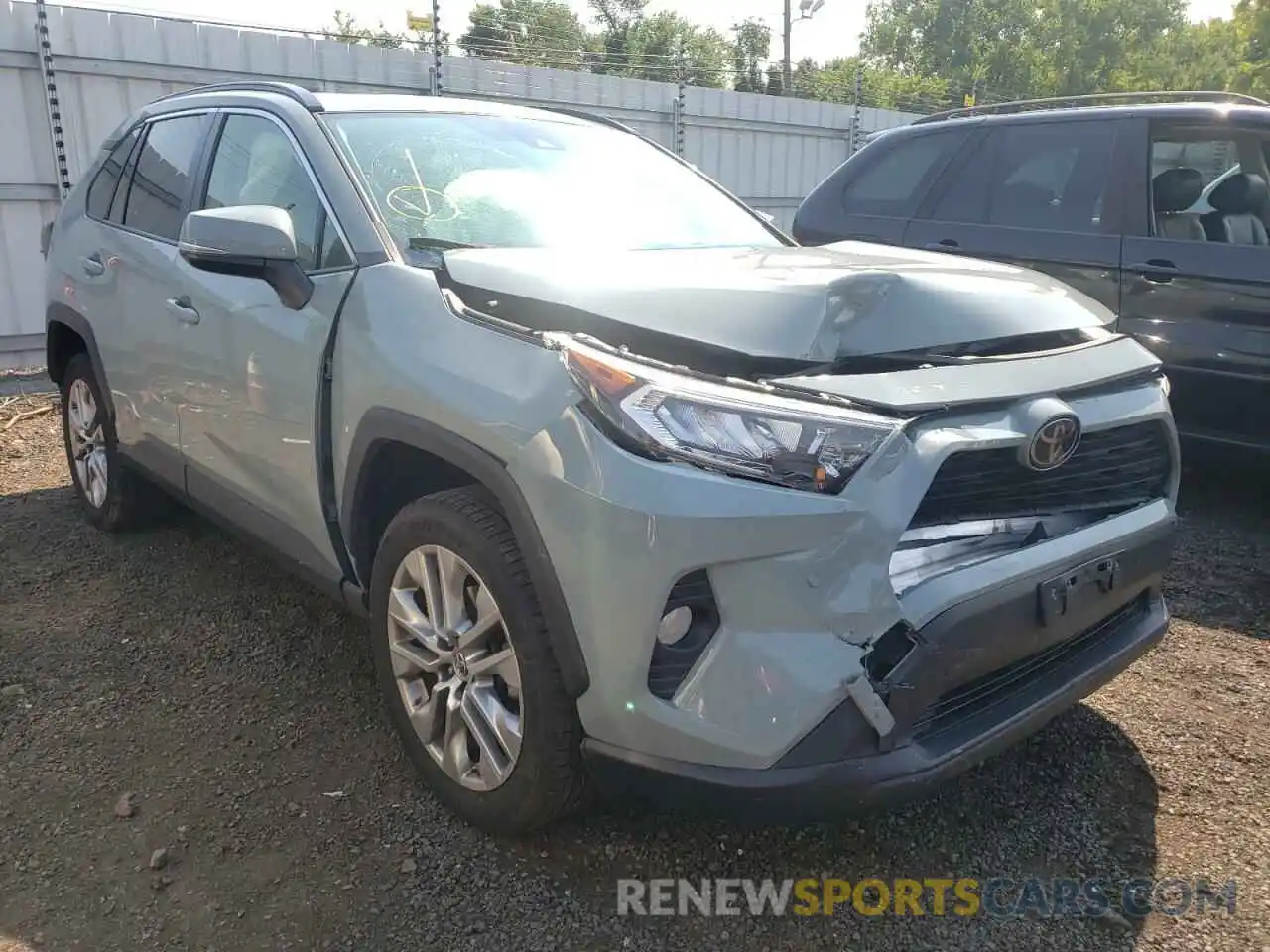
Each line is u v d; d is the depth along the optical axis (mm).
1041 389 2240
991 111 5766
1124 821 2625
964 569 2150
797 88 21531
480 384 2291
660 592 1995
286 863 2395
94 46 8312
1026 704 2326
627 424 2023
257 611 3725
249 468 3176
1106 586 2406
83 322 4148
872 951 2178
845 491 1969
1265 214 4762
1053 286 2807
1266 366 4496
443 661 2492
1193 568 4312
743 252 2965
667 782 2066
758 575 1964
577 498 2057
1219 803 2697
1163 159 4969
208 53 8898
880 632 1997
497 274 2533
